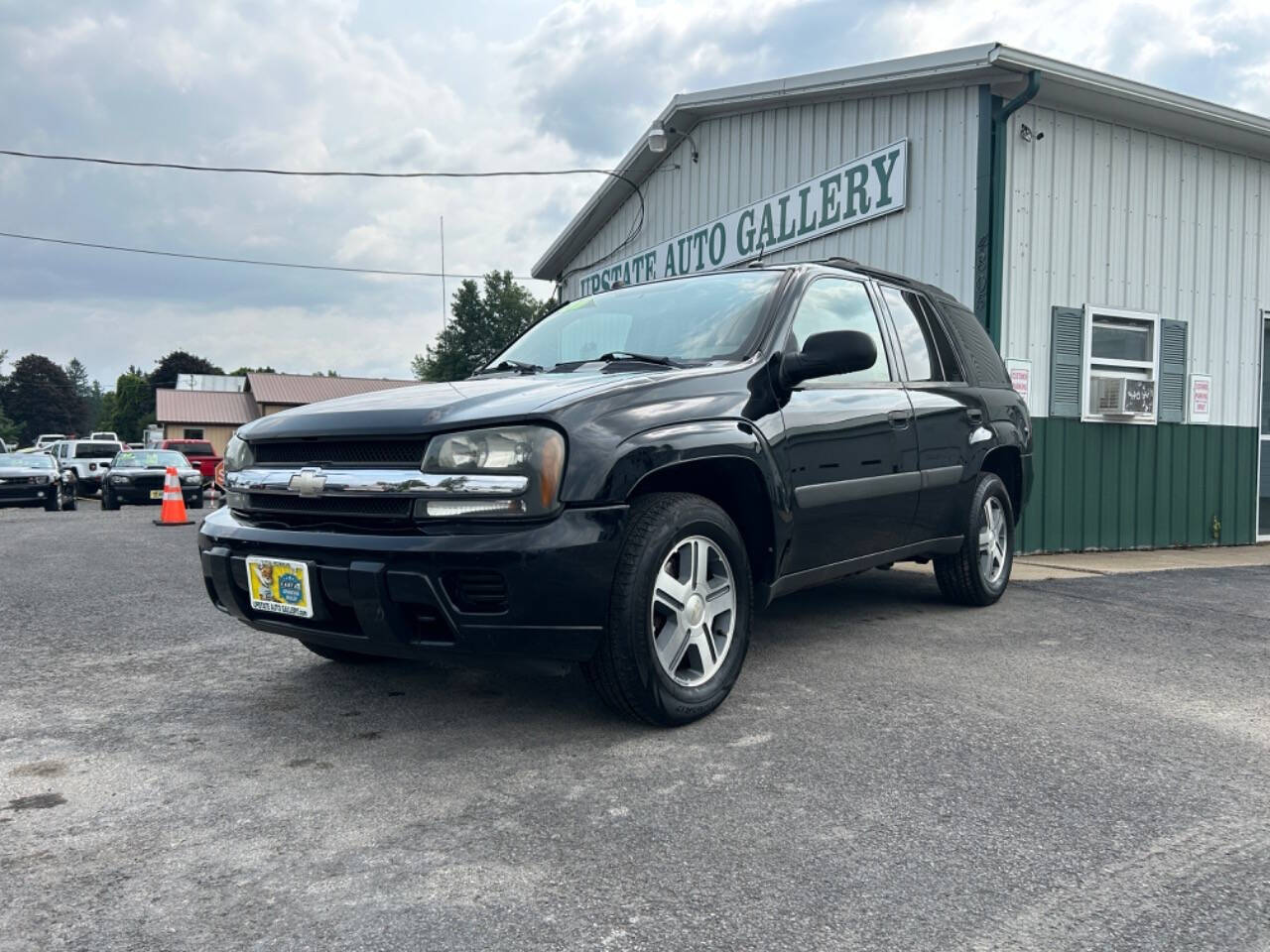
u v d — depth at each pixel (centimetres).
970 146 794
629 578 285
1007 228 801
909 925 187
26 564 735
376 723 315
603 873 208
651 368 346
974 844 223
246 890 201
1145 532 905
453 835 227
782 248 1030
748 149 1089
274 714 326
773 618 495
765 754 284
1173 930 186
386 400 319
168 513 1195
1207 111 843
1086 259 849
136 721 321
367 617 279
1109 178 862
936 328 504
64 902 196
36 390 11181
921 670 386
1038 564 751
